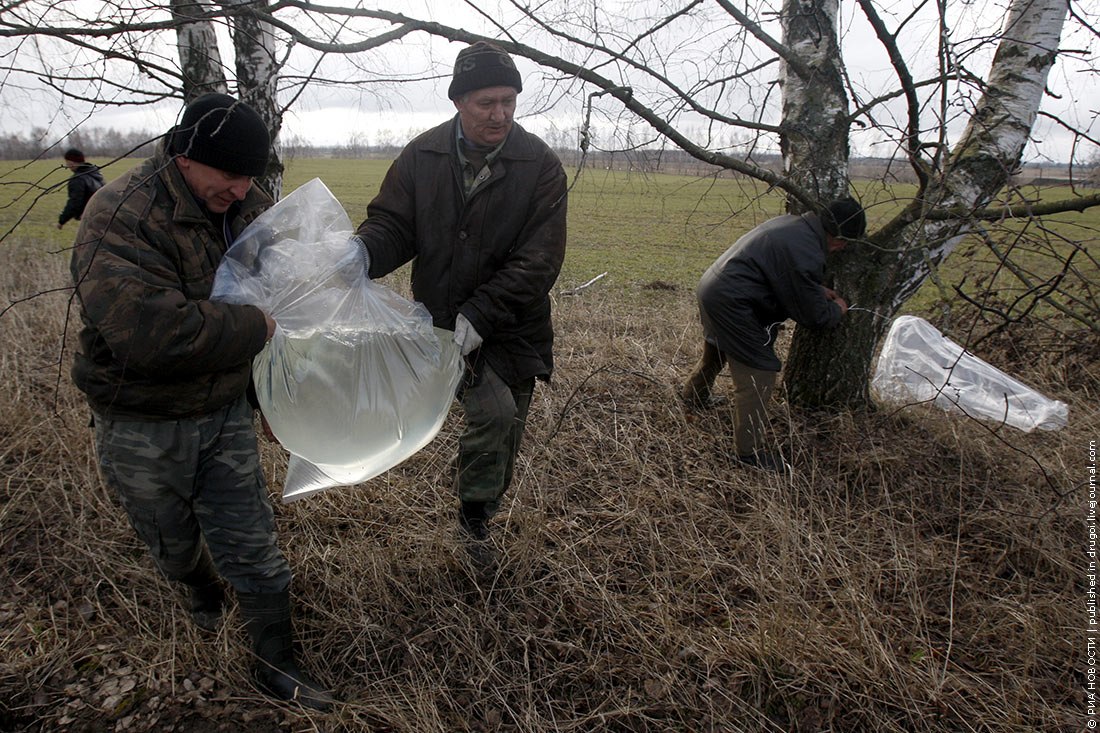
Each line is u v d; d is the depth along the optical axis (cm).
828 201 357
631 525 291
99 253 163
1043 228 246
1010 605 248
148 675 214
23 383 380
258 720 202
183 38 352
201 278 182
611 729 206
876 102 288
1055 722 205
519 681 219
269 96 344
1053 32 341
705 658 225
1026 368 464
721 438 363
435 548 266
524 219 226
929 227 354
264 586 202
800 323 336
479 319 219
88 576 250
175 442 186
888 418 369
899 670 217
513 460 258
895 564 264
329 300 208
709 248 1188
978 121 299
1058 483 322
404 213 231
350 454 216
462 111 214
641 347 466
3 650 221
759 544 255
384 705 206
